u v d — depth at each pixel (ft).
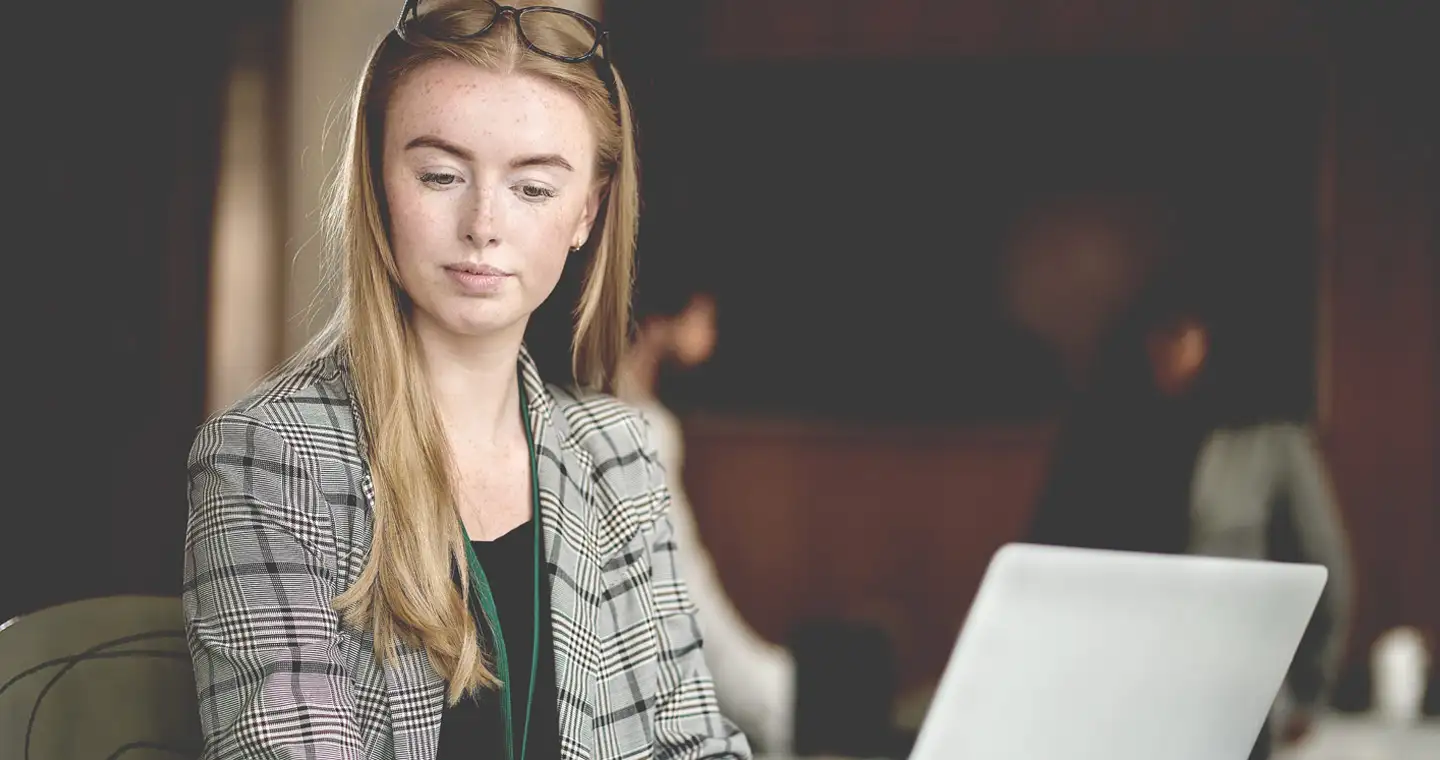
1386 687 8.98
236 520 3.51
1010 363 19.17
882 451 19.17
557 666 3.81
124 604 4.16
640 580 4.15
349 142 3.75
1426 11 18.52
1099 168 19.11
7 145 14.10
